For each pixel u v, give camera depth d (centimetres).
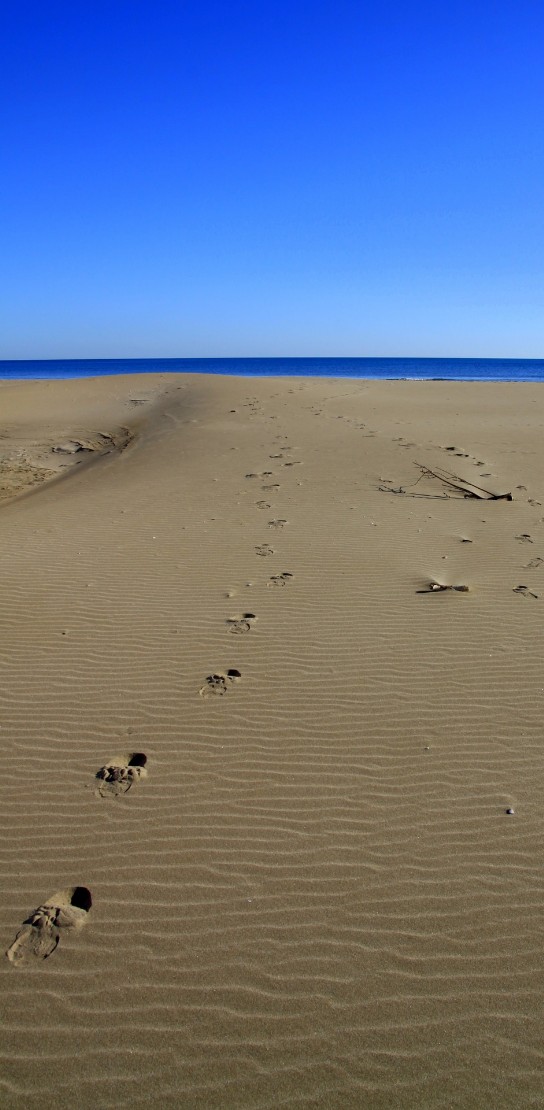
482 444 1562
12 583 758
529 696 499
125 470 1470
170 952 304
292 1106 241
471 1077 248
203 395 2431
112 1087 249
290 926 316
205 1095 246
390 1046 261
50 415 2286
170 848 364
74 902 333
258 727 471
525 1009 273
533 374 9100
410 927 313
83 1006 280
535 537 872
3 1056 260
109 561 827
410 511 1010
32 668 560
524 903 324
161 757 441
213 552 846
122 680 537
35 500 1282
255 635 609
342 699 502
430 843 363
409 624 621
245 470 1334
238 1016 274
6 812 394
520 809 385
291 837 371
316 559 804
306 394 2539
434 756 435
